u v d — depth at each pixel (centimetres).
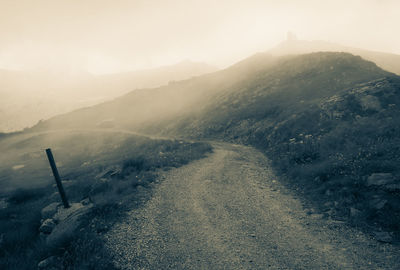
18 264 743
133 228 927
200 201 1175
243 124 3966
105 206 1091
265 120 3516
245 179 1500
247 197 1185
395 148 1077
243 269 652
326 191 1041
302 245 728
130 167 1844
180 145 3048
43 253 756
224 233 852
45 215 1177
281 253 703
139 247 794
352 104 2311
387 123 1473
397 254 604
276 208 1021
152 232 891
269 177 1518
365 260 612
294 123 2544
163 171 1767
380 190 845
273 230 841
